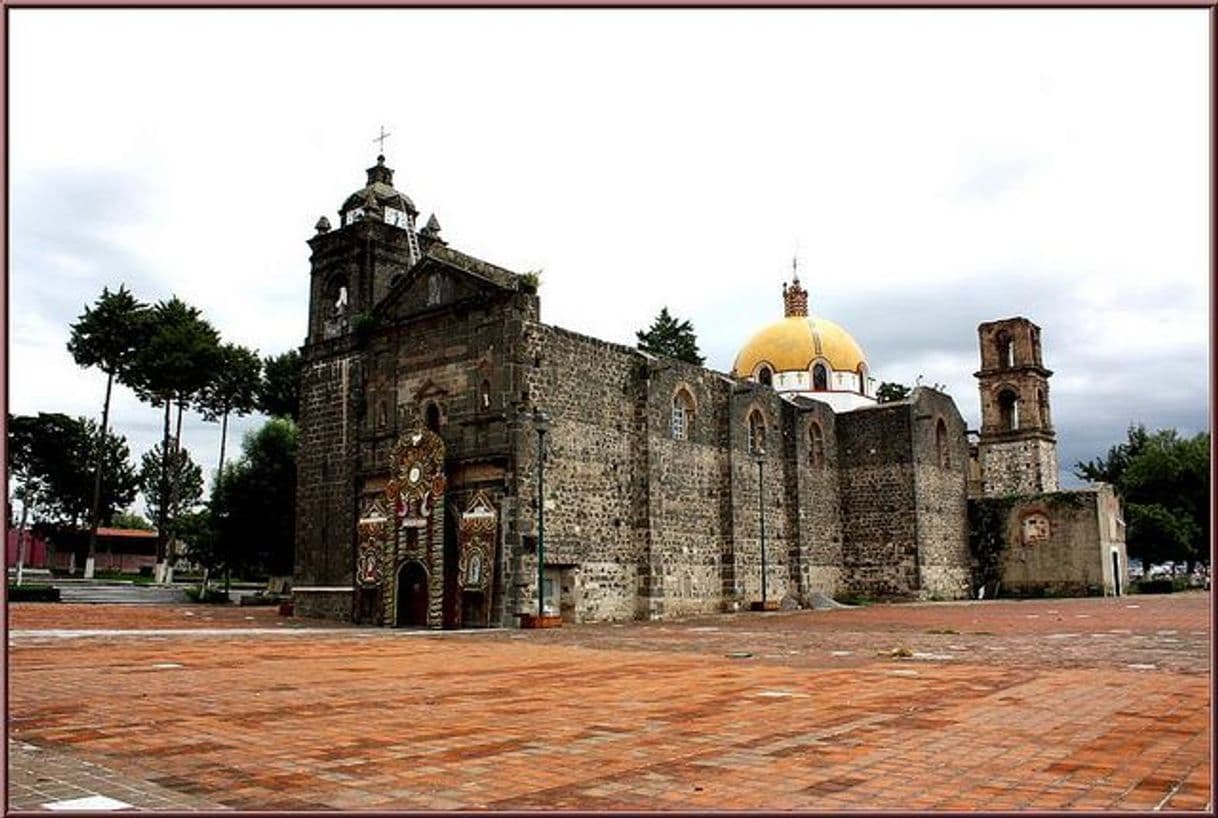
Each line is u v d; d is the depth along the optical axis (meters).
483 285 37.91
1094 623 31.30
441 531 36.56
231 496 59.41
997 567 60.25
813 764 9.23
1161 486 80.44
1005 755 9.57
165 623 35.06
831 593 54.69
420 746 10.30
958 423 61.50
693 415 44.66
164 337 68.62
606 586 38.88
